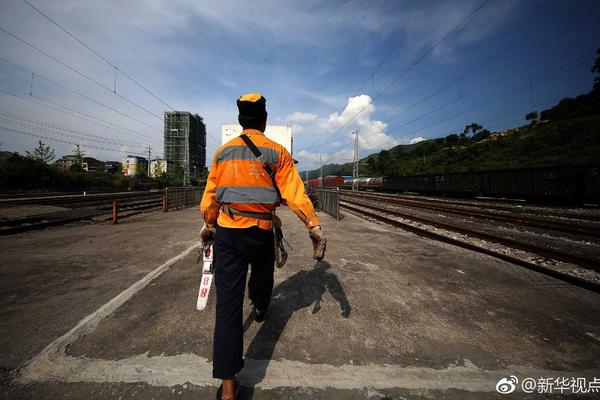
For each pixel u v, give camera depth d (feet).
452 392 4.53
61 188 103.04
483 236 18.94
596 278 11.04
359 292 8.79
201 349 5.60
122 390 4.45
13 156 91.50
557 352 5.70
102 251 14.01
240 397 4.33
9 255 13.23
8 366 5.00
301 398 4.35
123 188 130.00
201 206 4.82
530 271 11.24
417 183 88.89
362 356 5.44
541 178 48.26
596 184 40.27
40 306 7.55
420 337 6.18
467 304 7.99
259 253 4.78
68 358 5.24
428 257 13.37
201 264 11.68
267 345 5.79
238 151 4.58
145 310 7.33
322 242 4.67
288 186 4.64
